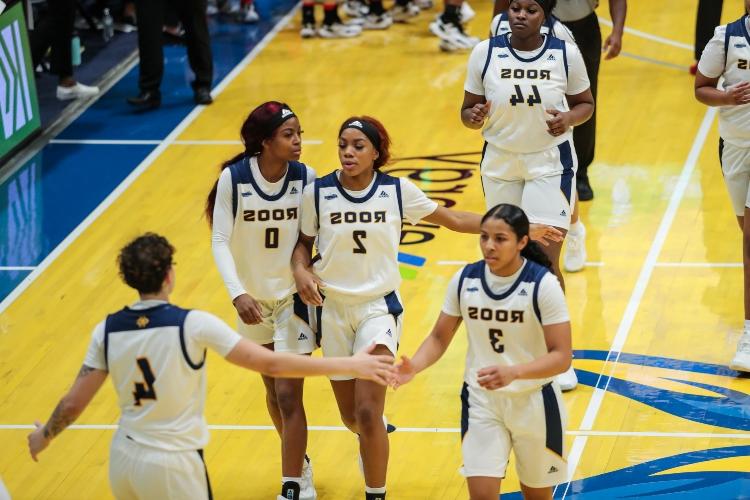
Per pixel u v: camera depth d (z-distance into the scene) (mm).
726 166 16250
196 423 10461
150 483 10305
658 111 25953
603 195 21922
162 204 22359
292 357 10391
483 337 11281
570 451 14328
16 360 17094
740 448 14227
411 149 24250
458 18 30719
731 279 18578
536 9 14812
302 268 12742
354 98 27422
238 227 12977
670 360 16375
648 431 14703
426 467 14109
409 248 20203
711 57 15758
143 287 10344
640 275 18875
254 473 14211
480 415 11406
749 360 15695
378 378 10617
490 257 10906
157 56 27141
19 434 15203
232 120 26562
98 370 10430
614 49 20281
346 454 14516
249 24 34062
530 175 15352
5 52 24344
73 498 13805
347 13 34344
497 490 11188
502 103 15148
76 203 22609
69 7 27375
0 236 21297
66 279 19609
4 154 24406
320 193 12602
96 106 27859
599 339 17016
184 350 10242
